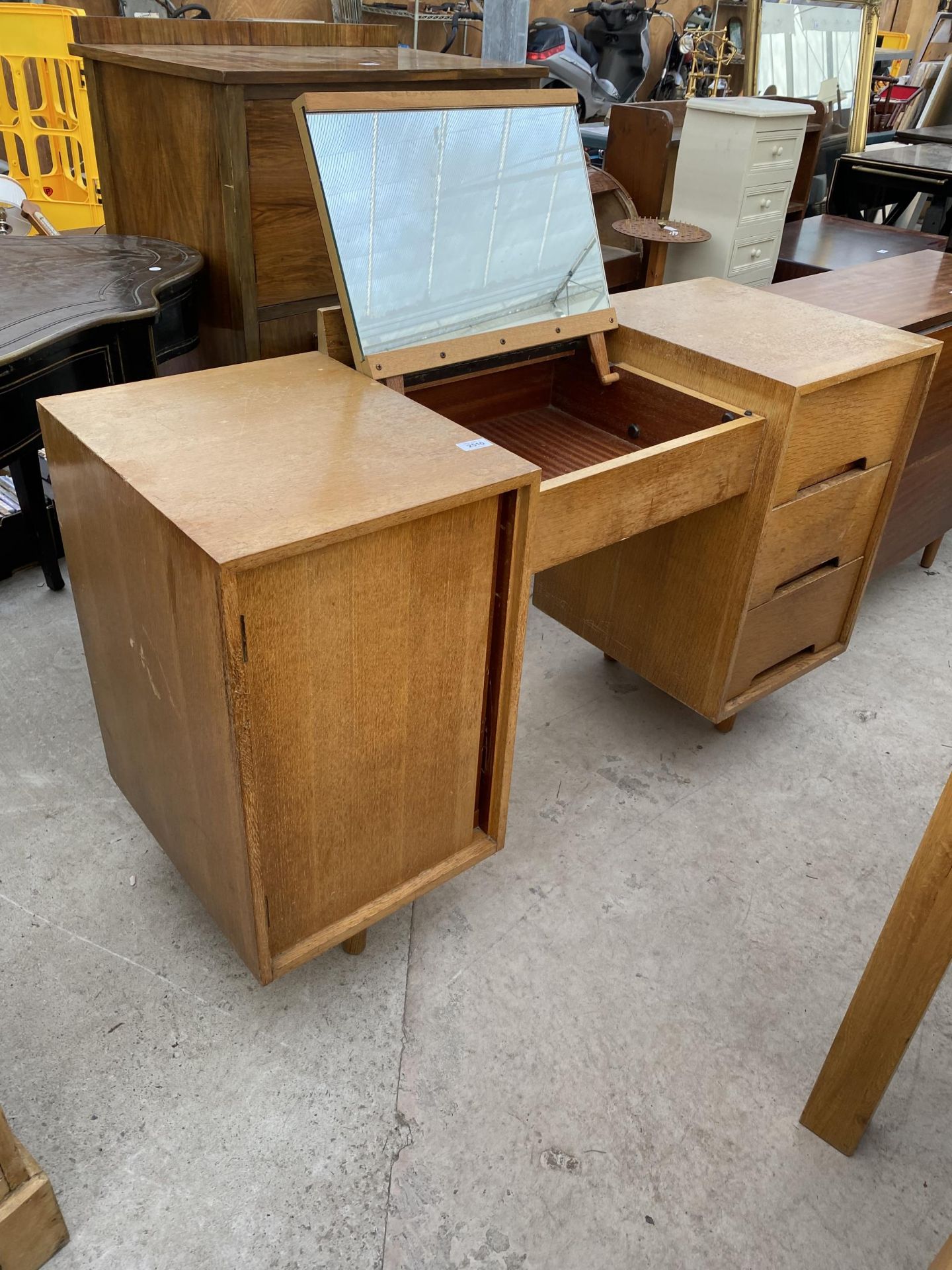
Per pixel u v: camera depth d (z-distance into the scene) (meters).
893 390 1.88
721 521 1.85
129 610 1.32
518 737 2.23
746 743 2.27
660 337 1.83
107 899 1.73
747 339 1.85
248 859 1.26
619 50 6.41
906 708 2.44
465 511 1.25
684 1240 1.31
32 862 1.79
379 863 1.49
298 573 1.11
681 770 2.17
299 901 1.40
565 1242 1.29
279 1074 1.47
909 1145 1.45
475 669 1.43
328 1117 1.42
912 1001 1.25
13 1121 1.37
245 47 2.67
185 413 1.37
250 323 2.35
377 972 1.64
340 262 1.47
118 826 1.88
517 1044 1.54
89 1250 1.24
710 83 6.14
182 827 1.47
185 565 1.09
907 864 1.96
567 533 1.49
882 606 2.87
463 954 1.69
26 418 1.86
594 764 2.17
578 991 1.64
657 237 2.99
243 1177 1.33
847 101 4.91
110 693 1.55
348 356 1.63
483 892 1.82
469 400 1.92
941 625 2.80
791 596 1.98
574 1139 1.41
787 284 2.35
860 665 2.59
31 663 2.29
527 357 1.75
